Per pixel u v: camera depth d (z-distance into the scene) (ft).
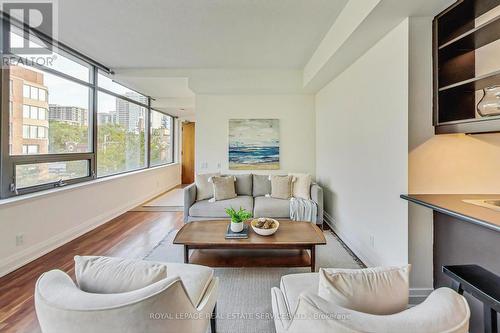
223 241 7.77
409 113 6.49
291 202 12.10
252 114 15.47
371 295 2.88
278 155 15.55
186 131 29.19
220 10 8.23
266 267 8.23
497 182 6.56
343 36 8.04
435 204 5.34
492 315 3.98
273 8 8.09
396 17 6.45
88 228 12.27
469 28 6.07
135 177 17.44
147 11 8.30
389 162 7.33
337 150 11.85
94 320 2.78
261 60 12.87
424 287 6.57
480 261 5.19
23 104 9.31
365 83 8.86
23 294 6.98
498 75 4.97
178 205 17.85
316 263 8.91
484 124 5.29
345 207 10.85
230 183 13.26
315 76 11.82
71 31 9.70
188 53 11.98
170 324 3.05
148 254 9.70
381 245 7.81
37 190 9.82
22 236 8.66
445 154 6.51
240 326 5.82
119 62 13.19
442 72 6.31
